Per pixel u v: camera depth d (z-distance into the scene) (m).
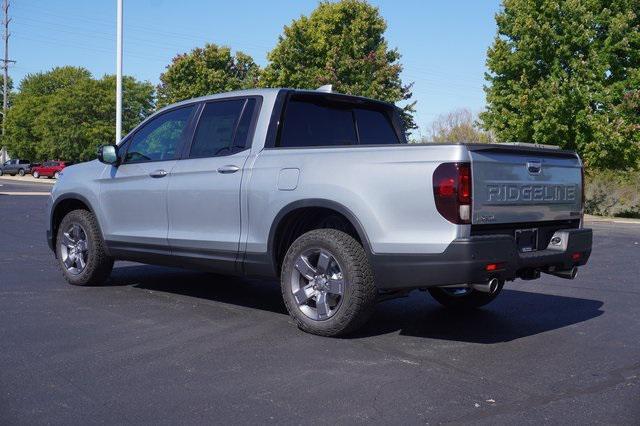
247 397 3.97
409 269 4.86
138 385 4.16
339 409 3.79
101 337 5.25
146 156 6.82
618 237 16.52
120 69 24.61
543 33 26.58
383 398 3.98
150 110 69.50
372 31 35.16
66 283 7.59
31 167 65.62
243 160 5.85
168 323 5.72
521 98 26.92
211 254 6.07
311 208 5.41
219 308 6.34
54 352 4.83
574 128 27.12
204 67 43.28
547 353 5.04
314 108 6.24
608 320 6.24
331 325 5.22
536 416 3.75
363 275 5.07
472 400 3.98
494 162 4.92
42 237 12.62
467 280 4.67
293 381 4.26
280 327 5.63
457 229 4.68
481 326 5.91
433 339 5.40
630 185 27.27
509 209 5.04
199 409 3.77
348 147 5.24
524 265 5.07
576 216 5.85
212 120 6.33
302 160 5.44
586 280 8.80
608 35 26.78
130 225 6.83
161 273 8.36
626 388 4.25
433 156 4.78
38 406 3.80
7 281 7.67
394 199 4.90
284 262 5.47
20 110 72.94
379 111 6.86
